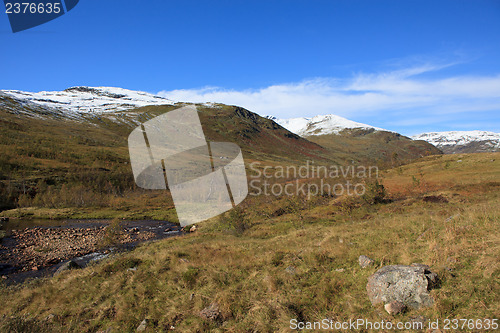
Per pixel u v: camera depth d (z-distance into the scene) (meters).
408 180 38.91
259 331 5.86
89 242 25.88
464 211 11.73
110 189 63.88
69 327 6.98
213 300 7.32
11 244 25.20
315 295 6.65
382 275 5.92
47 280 12.20
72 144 114.12
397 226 10.73
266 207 27.81
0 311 8.85
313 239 12.65
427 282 5.39
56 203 53.59
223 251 11.75
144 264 10.73
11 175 63.94
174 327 6.57
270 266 8.91
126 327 6.86
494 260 5.70
